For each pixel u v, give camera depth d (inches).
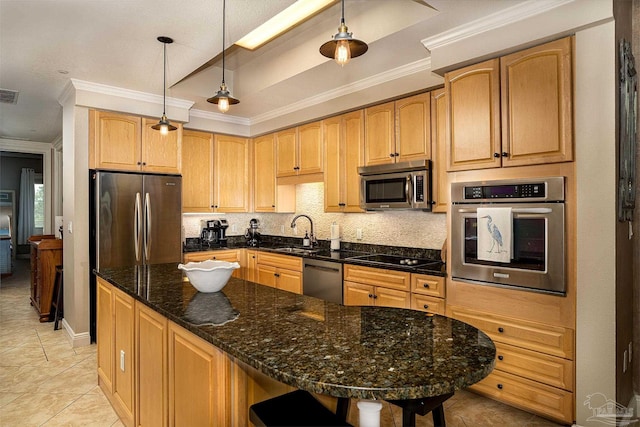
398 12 101.8
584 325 83.7
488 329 98.7
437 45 105.7
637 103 102.7
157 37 106.1
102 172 145.7
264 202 197.8
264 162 197.6
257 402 59.2
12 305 210.4
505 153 94.9
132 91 153.3
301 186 195.8
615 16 80.7
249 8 91.0
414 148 130.7
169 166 165.8
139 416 81.4
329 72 133.1
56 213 252.1
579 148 84.0
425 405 56.8
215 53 116.9
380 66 127.5
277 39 137.4
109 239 146.5
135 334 83.0
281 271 169.6
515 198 93.3
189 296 77.4
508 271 94.7
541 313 89.5
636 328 102.3
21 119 200.5
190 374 61.9
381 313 65.6
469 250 102.7
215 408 55.5
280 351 47.6
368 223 162.4
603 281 81.3
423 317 63.2
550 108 87.6
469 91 102.0
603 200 81.1
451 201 106.5
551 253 87.4
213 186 192.1
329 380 39.3
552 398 87.9
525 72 91.6
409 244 147.5
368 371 41.7
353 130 151.7
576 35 84.2
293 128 179.9
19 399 104.0
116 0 87.7
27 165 414.9
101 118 149.3
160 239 159.5
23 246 408.2
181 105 167.8
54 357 134.2
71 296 150.6
